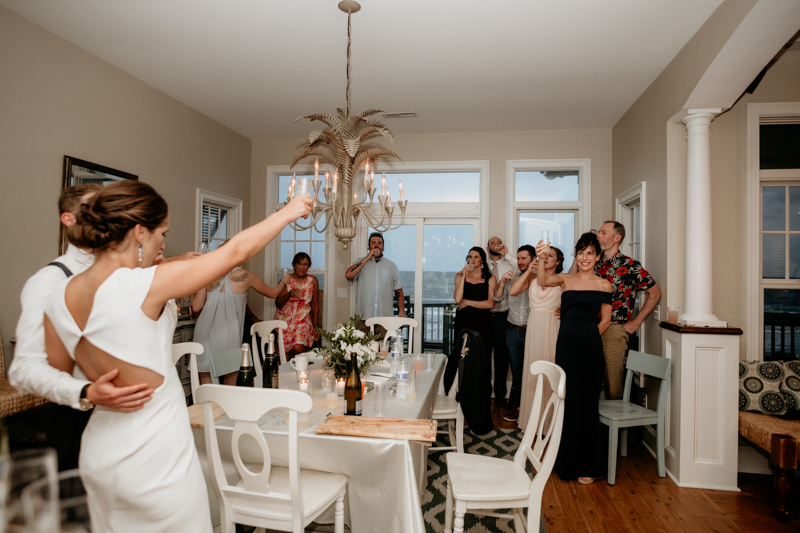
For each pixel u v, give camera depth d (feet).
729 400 9.14
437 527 7.44
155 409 3.48
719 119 10.58
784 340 10.59
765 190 10.78
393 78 11.76
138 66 11.15
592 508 8.19
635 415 9.37
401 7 8.53
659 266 11.06
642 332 11.91
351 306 16.81
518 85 12.09
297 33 9.54
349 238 8.34
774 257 10.68
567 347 9.26
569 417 9.17
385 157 16.67
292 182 7.48
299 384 7.09
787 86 10.30
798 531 7.51
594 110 13.88
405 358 9.59
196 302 11.49
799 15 7.34
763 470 9.95
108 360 3.28
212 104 13.74
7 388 7.95
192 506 3.61
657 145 11.32
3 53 8.56
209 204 15.51
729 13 7.95
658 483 9.29
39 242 9.32
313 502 5.26
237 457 5.08
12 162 8.77
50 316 3.38
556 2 8.32
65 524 1.91
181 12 8.77
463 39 9.72
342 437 5.33
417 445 6.64
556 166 15.76
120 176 11.28
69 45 9.91
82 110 10.24
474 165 16.20
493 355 15.40
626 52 10.19
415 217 16.76
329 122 8.55
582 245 9.46
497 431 12.17
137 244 3.56
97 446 3.39
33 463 1.88
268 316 17.53
